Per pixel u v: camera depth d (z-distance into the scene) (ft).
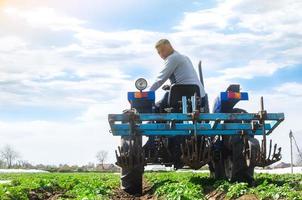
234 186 36.19
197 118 35.83
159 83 39.47
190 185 39.11
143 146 40.29
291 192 34.01
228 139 39.50
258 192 34.96
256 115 36.70
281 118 36.63
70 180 57.82
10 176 94.68
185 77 39.45
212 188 41.55
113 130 37.50
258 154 36.17
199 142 39.50
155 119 36.37
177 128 37.06
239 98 38.78
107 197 37.63
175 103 38.78
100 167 225.35
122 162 36.99
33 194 44.68
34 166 237.66
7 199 38.96
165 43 39.96
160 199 37.01
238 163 38.70
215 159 41.86
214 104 41.32
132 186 38.88
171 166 42.70
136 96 38.58
